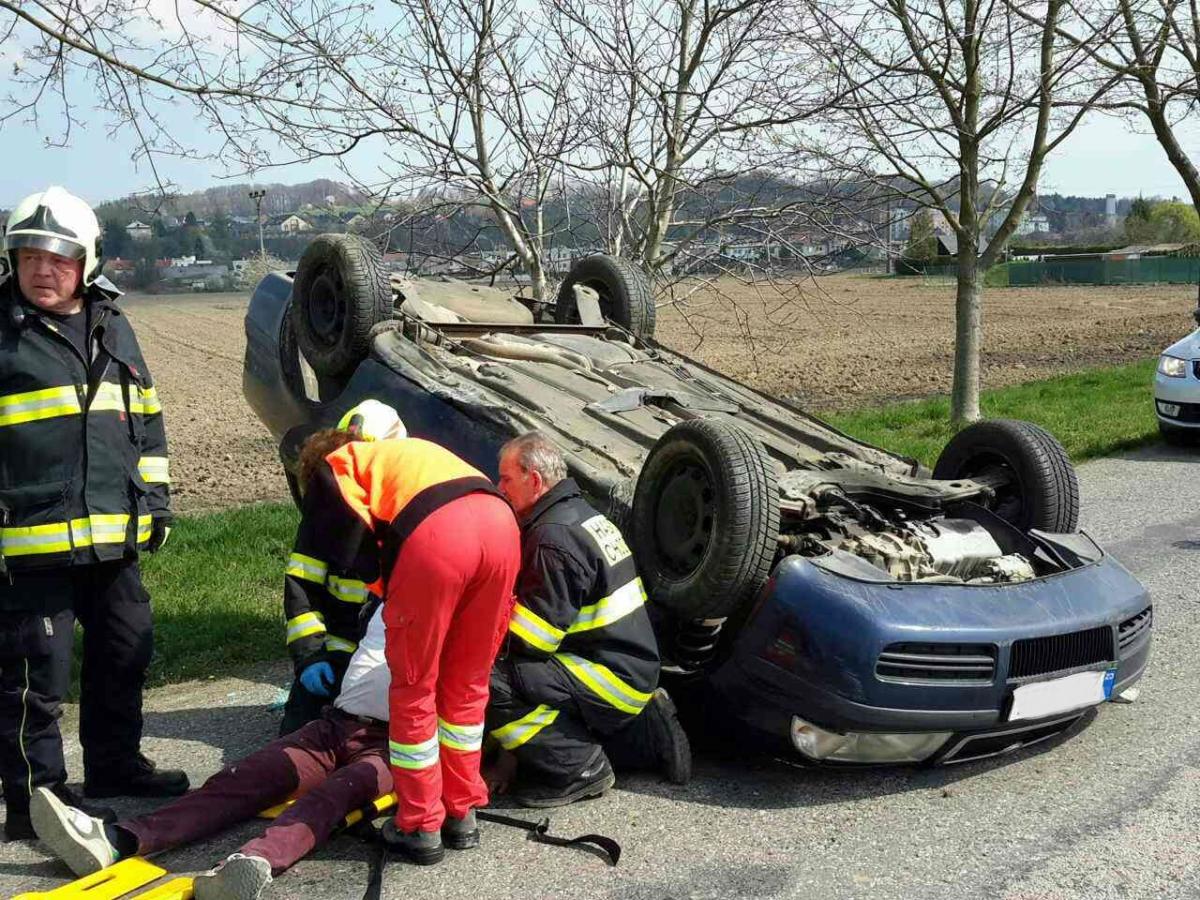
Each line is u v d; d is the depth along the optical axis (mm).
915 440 12289
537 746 4215
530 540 4258
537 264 9648
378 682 4145
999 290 58688
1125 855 3848
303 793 4109
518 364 6074
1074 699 4469
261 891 3607
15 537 3881
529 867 3836
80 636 6281
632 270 7121
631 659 4320
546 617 4188
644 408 5797
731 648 4492
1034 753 4742
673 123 9391
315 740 4137
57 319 4023
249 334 7141
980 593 4438
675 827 4129
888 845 3969
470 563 3721
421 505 3748
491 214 10102
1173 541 8000
